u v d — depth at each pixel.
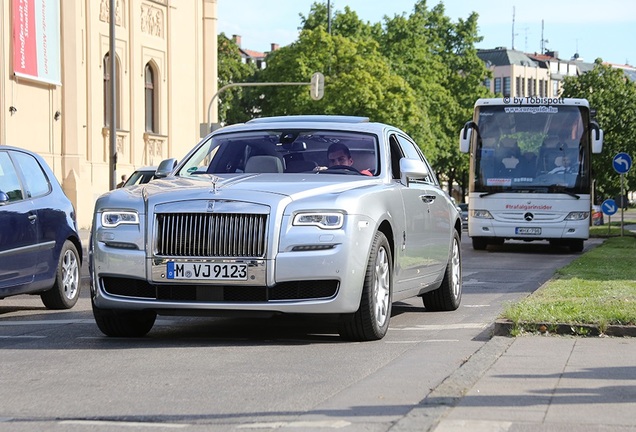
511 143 39.25
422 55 103.50
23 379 10.59
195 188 13.34
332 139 15.11
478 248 40.94
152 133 64.50
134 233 13.12
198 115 70.81
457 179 125.12
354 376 10.74
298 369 11.20
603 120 70.75
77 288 18.81
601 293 17.47
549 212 38.81
